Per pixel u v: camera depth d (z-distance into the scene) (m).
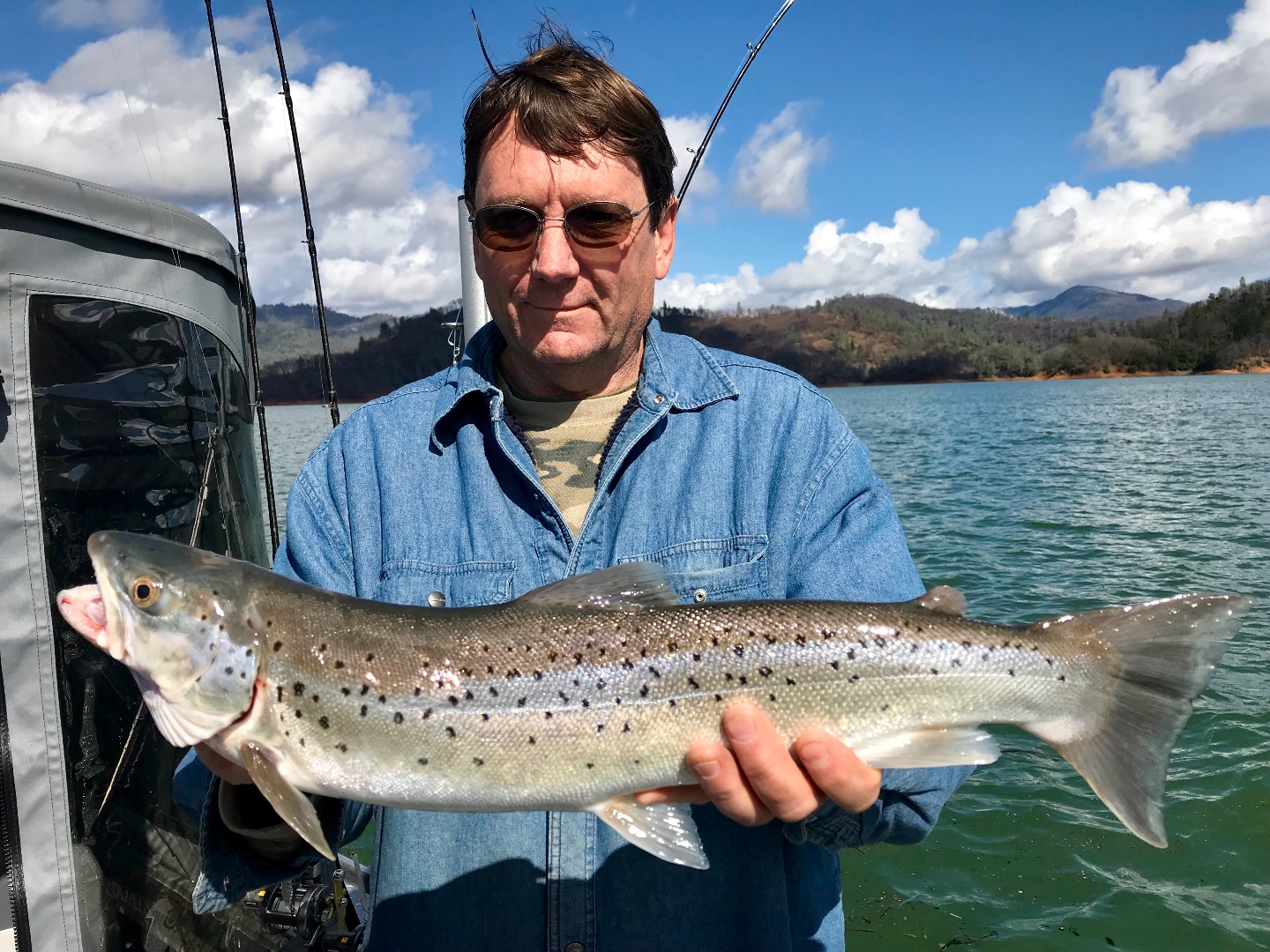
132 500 1.00
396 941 0.75
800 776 0.66
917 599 0.79
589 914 0.73
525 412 0.85
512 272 0.77
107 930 0.92
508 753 0.74
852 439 0.83
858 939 1.65
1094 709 0.77
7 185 0.88
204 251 1.14
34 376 0.90
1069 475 7.96
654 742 0.74
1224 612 0.77
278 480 7.81
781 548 0.79
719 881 0.74
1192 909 1.70
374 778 0.75
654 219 0.82
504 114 0.76
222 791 0.75
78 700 0.91
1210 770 2.15
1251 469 7.97
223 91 1.35
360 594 0.83
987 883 1.80
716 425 0.82
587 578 0.78
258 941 1.15
